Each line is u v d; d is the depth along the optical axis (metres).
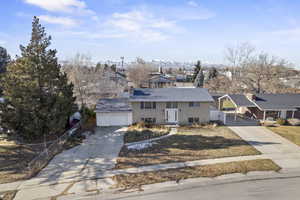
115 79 58.97
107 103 30.53
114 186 12.78
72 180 13.45
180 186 12.88
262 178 13.91
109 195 11.83
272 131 25.31
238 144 20.61
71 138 21.94
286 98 32.19
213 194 12.01
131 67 88.38
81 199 11.40
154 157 17.30
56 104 19.92
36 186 12.66
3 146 18.83
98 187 12.65
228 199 11.51
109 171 14.76
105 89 43.78
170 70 121.56
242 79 55.84
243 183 13.27
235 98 32.38
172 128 26.22
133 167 15.41
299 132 24.92
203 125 27.33
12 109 18.92
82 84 39.12
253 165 15.84
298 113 30.59
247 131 25.23
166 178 13.81
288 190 12.44
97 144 20.52
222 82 60.78
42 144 19.48
